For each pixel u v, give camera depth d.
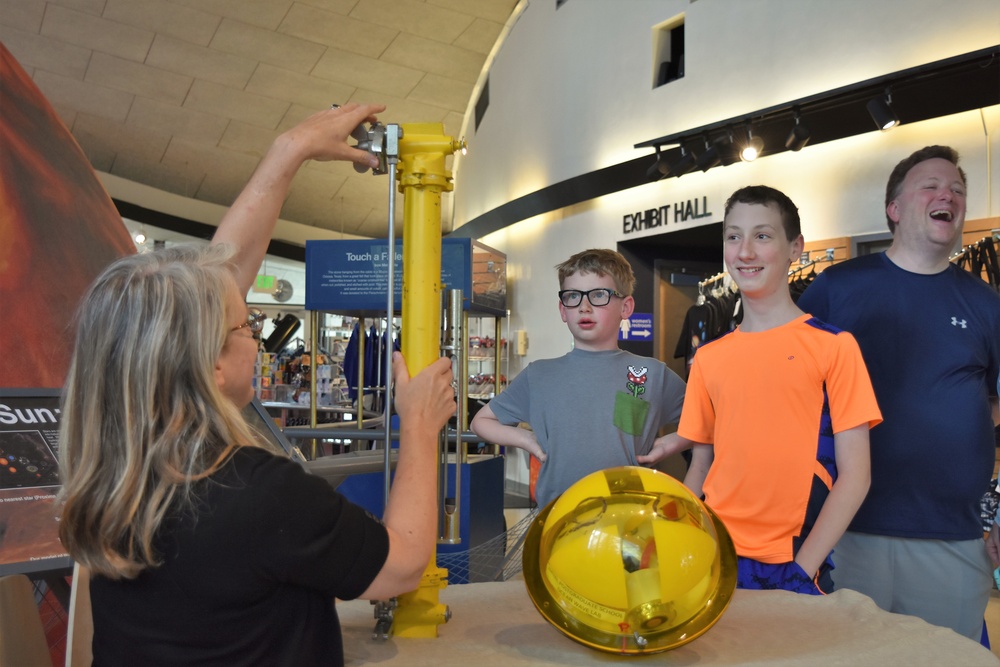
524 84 8.49
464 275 3.60
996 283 4.02
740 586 1.54
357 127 1.13
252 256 1.14
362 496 3.46
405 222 1.02
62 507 0.79
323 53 10.13
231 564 0.73
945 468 1.73
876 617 1.03
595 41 7.11
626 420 1.97
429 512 0.89
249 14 9.38
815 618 1.04
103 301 0.78
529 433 2.05
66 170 2.01
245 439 0.81
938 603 1.73
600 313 2.04
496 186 9.42
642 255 6.84
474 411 8.12
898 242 1.87
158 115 11.77
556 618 0.86
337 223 15.41
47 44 10.13
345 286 3.73
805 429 1.55
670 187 6.23
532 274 8.17
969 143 4.31
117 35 9.91
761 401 1.57
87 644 0.97
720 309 5.54
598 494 0.86
